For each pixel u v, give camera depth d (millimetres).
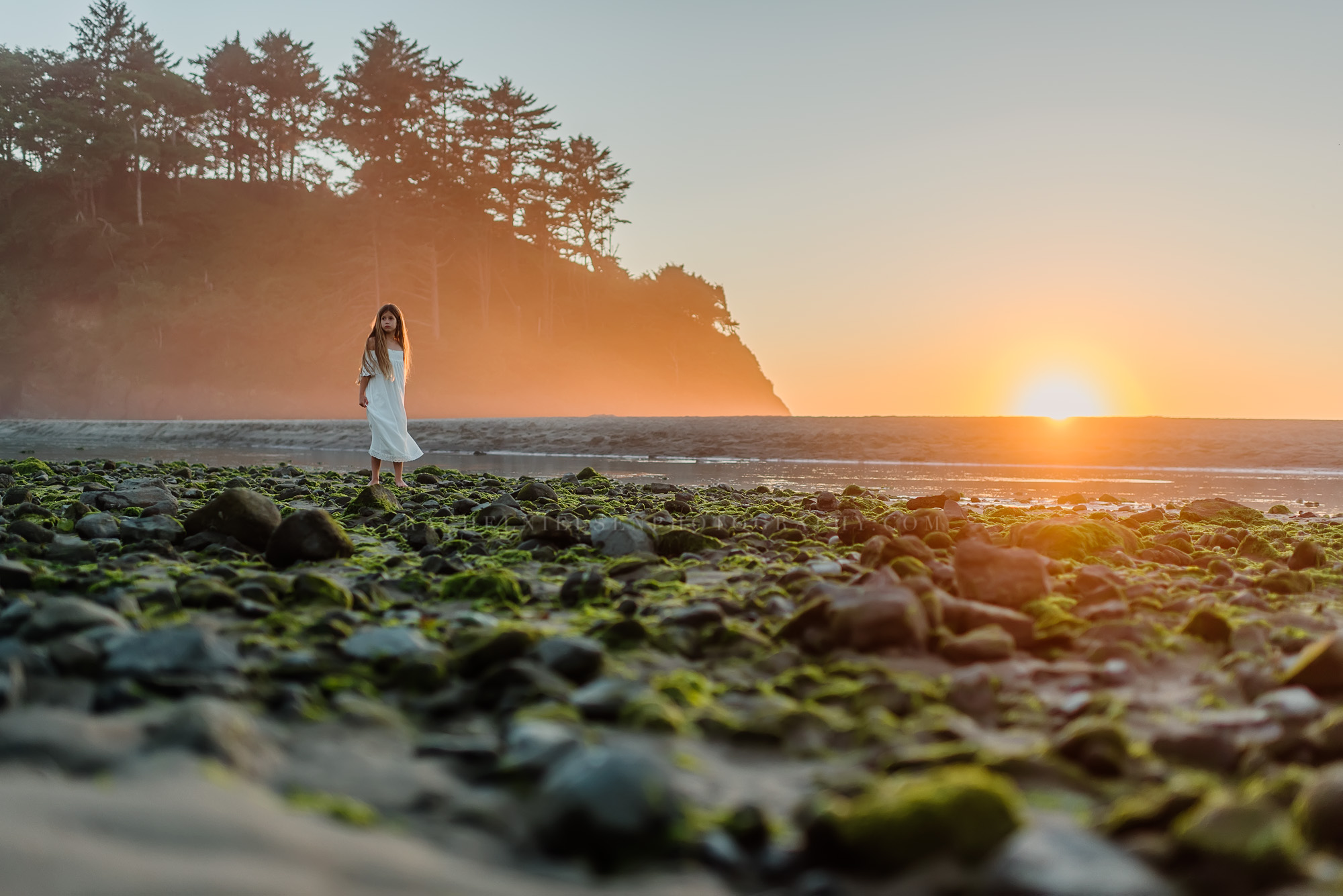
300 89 84625
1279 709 2223
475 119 74250
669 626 3129
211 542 4863
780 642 3008
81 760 1674
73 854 1272
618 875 1419
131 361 69000
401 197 66938
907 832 1438
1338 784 1547
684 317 124188
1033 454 18906
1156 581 4410
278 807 1549
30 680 2166
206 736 1722
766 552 5324
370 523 6707
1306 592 4191
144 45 77812
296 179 89875
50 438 35250
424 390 72312
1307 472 16953
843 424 21969
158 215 76250
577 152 83688
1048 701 2434
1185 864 1416
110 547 4637
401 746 1969
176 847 1338
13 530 4715
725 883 1428
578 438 23672
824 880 1409
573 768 1584
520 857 1467
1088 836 1550
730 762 1973
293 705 2119
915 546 4262
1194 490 12508
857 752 2037
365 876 1335
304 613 3217
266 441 28828
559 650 2516
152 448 27062
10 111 70938
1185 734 1978
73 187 71875
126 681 2148
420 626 3145
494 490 10484
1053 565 4531
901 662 2781
